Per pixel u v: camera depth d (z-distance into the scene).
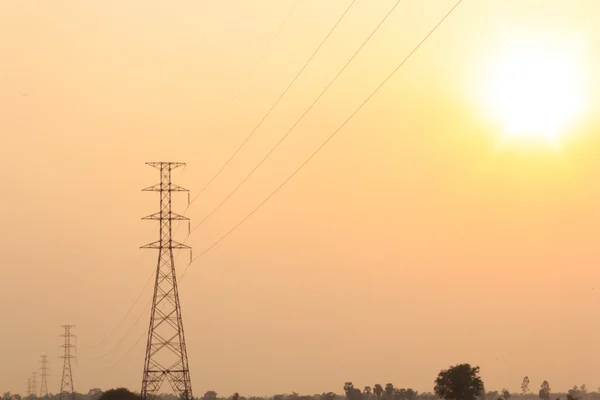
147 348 149.38
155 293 150.88
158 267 151.75
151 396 147.50
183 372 149.75
